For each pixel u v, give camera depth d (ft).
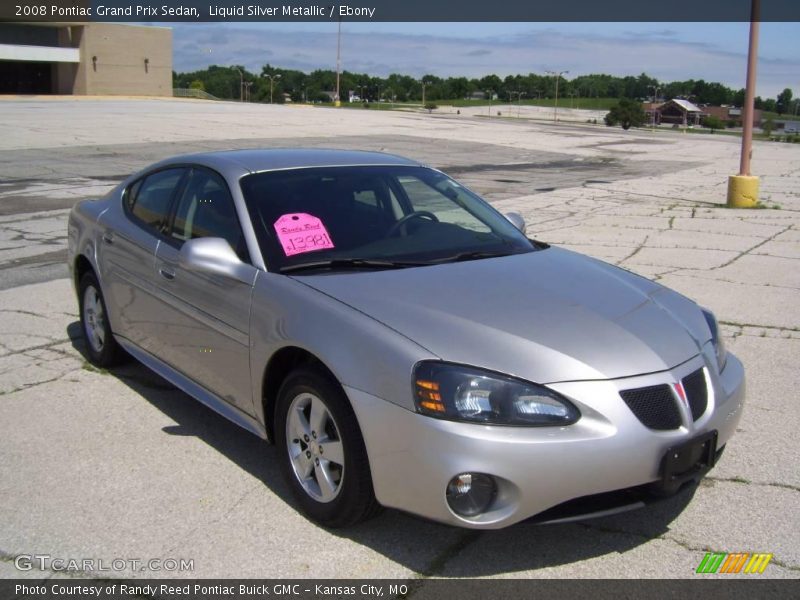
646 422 10.50
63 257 29.91
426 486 10.16
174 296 14.67
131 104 163.12
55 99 179.22
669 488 10.63
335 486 11.41
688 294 25.43
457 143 103.30
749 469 13.61
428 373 10.25
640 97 535.19
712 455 11.18
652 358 10.97
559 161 85.66
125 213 17.22
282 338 11.87
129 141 82.12
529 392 10.14
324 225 13.75
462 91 509.35
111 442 14.48
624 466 10.21
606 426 10.18
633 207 47.75
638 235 37.04
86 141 80.43
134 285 16.10
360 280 12.35
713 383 11.53
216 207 14.46
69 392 16.89
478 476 10.01
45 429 14.99
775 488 12.99
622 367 10.65
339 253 13.33
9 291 24.93
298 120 129.49
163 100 202.90
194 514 12.05
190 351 14.44
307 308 11.73
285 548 11.18
